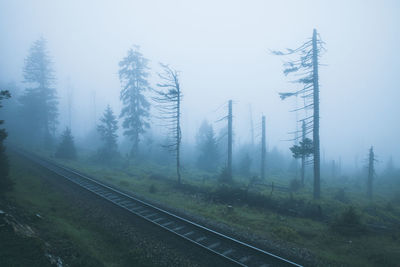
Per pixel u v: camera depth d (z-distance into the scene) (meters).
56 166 21.34
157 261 7.41
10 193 11.41
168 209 12.45
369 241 10.13
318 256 8.52
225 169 23.69
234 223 11.76
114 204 12.43
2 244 5.86
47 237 7.74
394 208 18.50
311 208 13.77
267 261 7.70
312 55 19.23
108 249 8.29
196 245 8.33
